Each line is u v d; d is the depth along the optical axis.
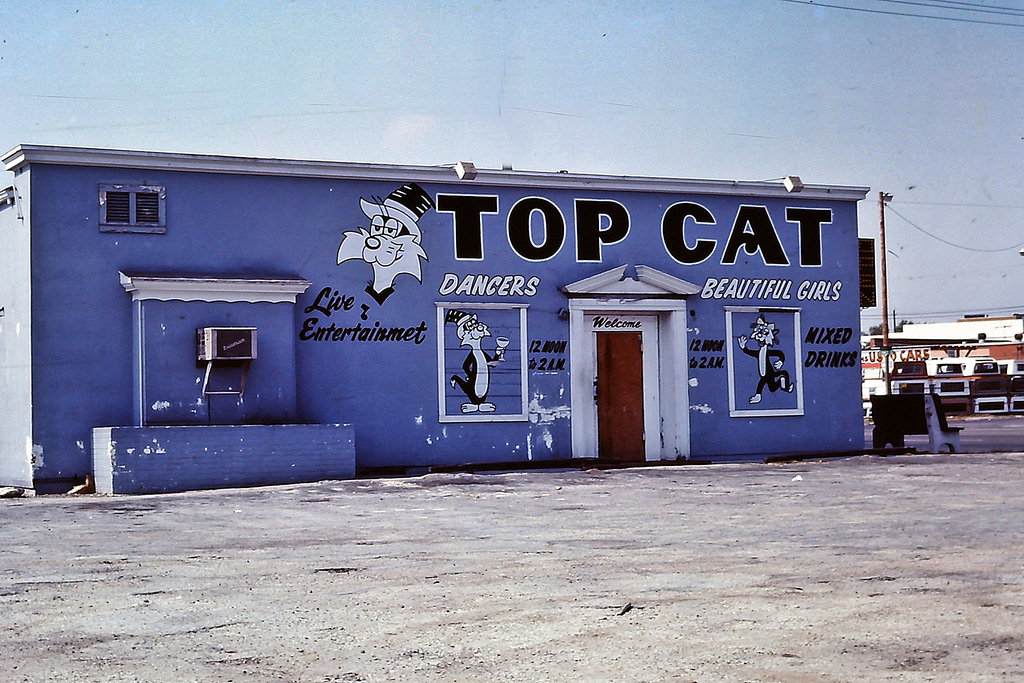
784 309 23.94
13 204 19.83
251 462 18.55
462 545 10.92
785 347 23.97
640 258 22.91
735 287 23.59
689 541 11.02
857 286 24.66
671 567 9.48
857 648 6.69
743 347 23.61
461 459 21.47
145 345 18.94
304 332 20.56
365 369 20.97
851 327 24.56
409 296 21.31
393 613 7.79
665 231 23.14
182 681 6.16
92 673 6.33
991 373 64.44
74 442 19.09
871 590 8.37
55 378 19.05
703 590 8.45
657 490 16.52
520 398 21.92
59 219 19.19
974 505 13.84
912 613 7.59
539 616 7.62
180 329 19.16
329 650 6.80
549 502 15.00
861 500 14.66
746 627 7.25
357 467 20.80
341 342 20.83
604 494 16.02
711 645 6.80
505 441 21.80
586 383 22.44
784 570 9.25
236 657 6.66
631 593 8.37
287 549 10.79
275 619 7.65
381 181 21.19
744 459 23.47
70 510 14.81
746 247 23.73
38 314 18.98
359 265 21.00
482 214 21.84
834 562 9.61
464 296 21.66
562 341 22.27
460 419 21.52
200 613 7.87
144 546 11.12
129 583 9.03
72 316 19.19
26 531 12.48
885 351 51.94
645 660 6.48
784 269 24.02
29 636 7.24
